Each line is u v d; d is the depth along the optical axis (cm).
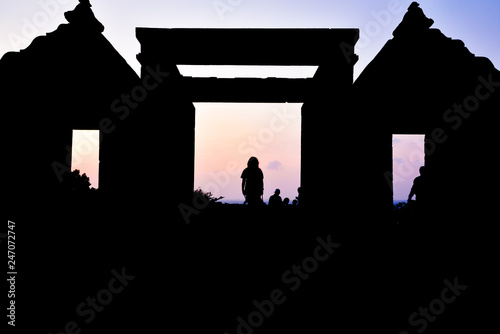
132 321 621
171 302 672
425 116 908
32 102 919
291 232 984
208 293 699
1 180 887
